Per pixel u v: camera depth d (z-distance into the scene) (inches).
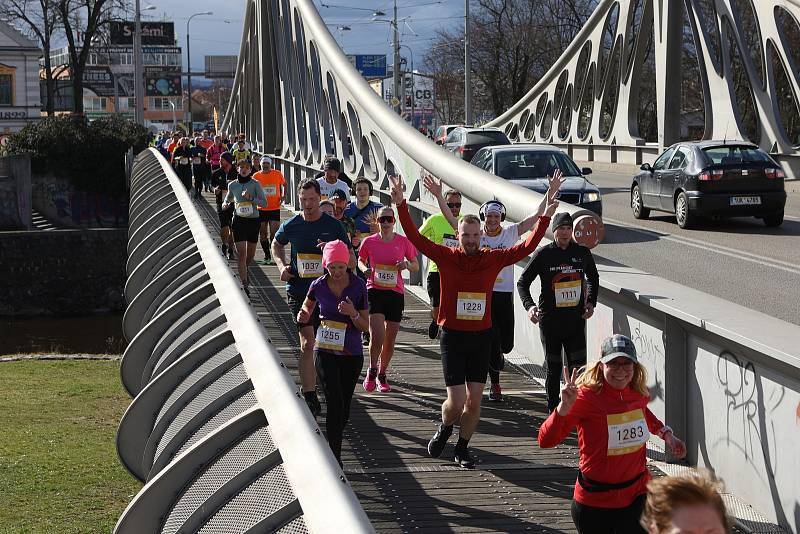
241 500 181.2
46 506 413.1
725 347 301.4
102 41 3218.5
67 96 5064.0
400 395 432.8
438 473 325.7
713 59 1393.9
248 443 196.2
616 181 1565.0
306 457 166.2
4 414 587.8
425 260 708.0
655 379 341.4
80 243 1616.6
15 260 1599.4
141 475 260.8
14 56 3070.9
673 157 959.6
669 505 124.4
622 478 229.3
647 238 855.7
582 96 2075.5
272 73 1573.6
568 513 289.1
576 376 238.4
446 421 328.8
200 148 1556.3
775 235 860.6
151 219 629.0
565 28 3358.8
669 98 1493.6
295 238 417.1
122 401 626.2
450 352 325.7
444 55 3784.5
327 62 1127.0
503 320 418.0
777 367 271.9
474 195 599.8
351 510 143.2
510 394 430.9
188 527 186.9
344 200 509.7
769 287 593.9
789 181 1237.7
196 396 242.2
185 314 325.1
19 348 1270.9
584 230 419.5
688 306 319.0
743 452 292.7
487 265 323.3
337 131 1114.1
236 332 249.6
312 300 341.7
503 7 3336.6
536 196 490.0
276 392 198.4
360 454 347.9
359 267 435.2
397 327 436.1
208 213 1242.6
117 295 1625.2
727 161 904.9
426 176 430.0
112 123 2123.5
